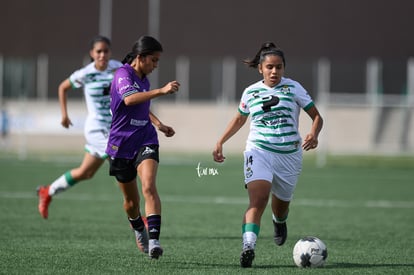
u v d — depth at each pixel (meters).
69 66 104.56
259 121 24.56
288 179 24.83
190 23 106.62
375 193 54.28
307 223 37.75
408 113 92.00
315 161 86.06
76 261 24.66
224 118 100.38
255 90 24.69
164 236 31.98
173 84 23.03
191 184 58.81
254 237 23.09
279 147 24.33
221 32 106.25
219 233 33.12
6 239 29.92
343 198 50.78
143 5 107.50
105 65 36.16
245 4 106.62
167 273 22.47
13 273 22.34
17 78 103.62
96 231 33.00
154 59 24.55
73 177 35.34
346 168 77.44
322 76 102.69
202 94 101.94
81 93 101.69
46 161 77.88
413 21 104.56
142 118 24.66
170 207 44.06
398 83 101.88
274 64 24.09
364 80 101.88
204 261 25.11
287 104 24.39
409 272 23.22
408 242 30.97
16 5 108.19
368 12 105.38
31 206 42.78
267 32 106.44
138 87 24.39
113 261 24.75
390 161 88.38
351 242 30.92
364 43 104.81
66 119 37.28
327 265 24.52
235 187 57.00
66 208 42.25
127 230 33.47
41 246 28.12
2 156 83.25
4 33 107.56
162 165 76.00
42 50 107.44
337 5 105.94
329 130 94.69
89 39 107.75
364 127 94.06
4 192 50.19
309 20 106.00
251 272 22.81
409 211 43.66
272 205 26.41
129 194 25.44
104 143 35.06
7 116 86.12
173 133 25.98
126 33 107.62
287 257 26.45
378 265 24.62
